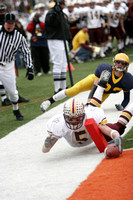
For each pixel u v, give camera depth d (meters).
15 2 106.19
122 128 16.86
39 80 42.91
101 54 52.84
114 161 15.04
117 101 27.95
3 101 32.47
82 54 51.81
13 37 24.45
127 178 12.74
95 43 54.28
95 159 15.85
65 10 55.47
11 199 12.66
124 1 61.28
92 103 18.33
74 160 16.28
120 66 21.61
